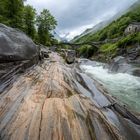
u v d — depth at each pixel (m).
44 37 56.53
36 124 3.07
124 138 3.23
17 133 2.91
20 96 4.29
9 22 31.03
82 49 77.06
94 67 22.88
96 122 3.34
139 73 13.55
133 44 52.66
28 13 42.03
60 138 2.78
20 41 7.78
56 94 4.45
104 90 6.53
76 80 6.74
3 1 31.69
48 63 10.14
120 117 4.11
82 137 2.86
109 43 80.50
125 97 8.09
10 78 5.66
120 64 17.97
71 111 3.51
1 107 3.84
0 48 5.92
